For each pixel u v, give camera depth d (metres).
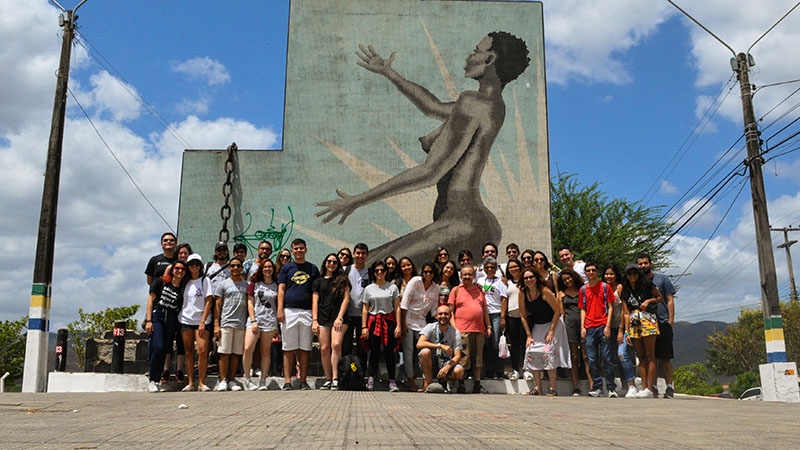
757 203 14.44
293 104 17.27
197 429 3.60
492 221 16.64
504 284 10.48
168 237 9.77
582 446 2.93
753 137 14.72
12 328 30.44
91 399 6.52
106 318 28.22
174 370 11.00
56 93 13.97
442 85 17.38
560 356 9.40
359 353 9.55
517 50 17.50
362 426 3.79
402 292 9.74
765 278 14.03
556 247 26.28
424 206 16.75
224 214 16.58
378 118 17.22
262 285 9.64
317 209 16.73
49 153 13.70
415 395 8.05
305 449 2.78
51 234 13.40
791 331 41.09
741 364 49.75
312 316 9.46
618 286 9.77
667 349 9.49
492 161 16.94
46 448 2.85
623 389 9.99
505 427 3.80
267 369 9.51
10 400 6.30
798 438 3.32
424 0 17.77
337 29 17.66
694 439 3.25
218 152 16.92
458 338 9.09
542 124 17.12
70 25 14.33
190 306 9.39
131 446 2.90
